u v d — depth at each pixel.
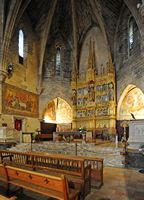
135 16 15.99
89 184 5.43
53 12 21.48
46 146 13.88
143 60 15.80
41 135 18.94
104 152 10.88
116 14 21.75
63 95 24.41
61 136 17.97
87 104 22.23
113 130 19.59
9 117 17.94
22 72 20.55
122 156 9.57
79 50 25.02
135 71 17.41
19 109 19.48
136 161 8.95
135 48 17.62
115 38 22.44
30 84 21.80
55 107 25.20
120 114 20.27
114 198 5.01
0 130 15.05
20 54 20.70
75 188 4.83
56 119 25.12
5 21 17.80
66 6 23.06
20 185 4.56
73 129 22.72
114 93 20.50
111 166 9.30
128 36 19.69
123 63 20.22
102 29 21.70
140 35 16.16
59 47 25.83
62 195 3.93
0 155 7.67
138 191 5.54
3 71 17.23
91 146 12.73
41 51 23.22
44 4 21.17
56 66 25.12
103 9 20.94
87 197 5.09
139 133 10.48
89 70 22.45
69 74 25.33
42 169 6.25
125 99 20.02
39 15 22.30
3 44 17.52
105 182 6.45
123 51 20.50
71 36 25.70
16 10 17.69
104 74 21.66
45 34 22.59
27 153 6.80
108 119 20.41
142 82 16.05
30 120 21.14
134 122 10.74
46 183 4.07
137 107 18.64
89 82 22.33
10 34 17.97
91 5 21.11
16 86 19.36
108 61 21.56
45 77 24.11
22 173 4.52
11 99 18.42
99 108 21.44
